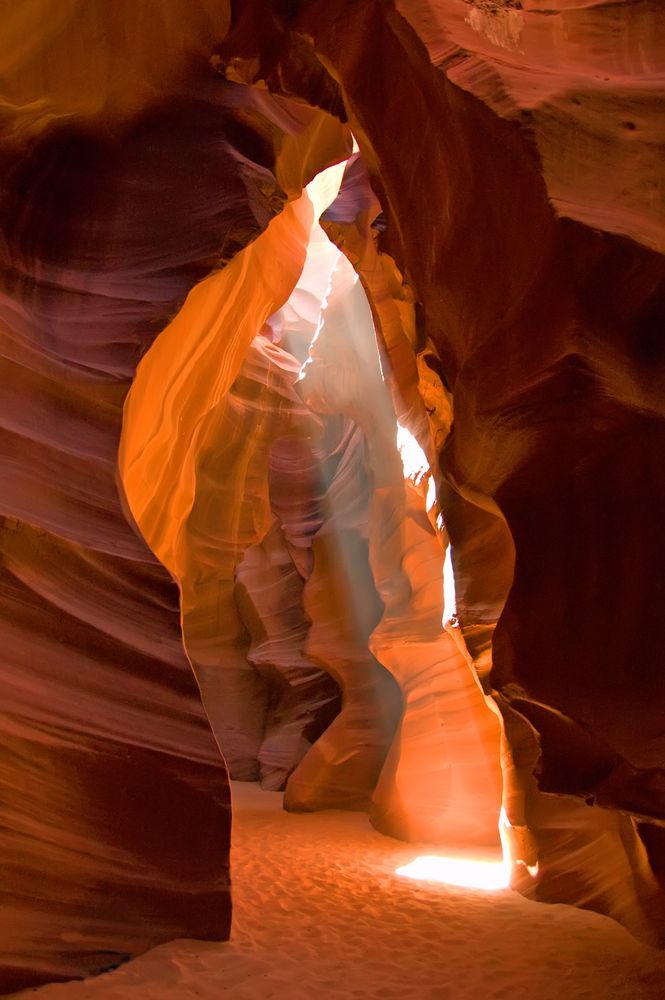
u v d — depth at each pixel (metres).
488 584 5.77
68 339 5.17
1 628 4.51
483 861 8.03
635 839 4.86
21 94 5.07
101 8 5.36
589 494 3.83
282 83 5.72
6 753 4.39
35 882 4.35
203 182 5.59
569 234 3.65
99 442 5.14
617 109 4.15
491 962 4.86
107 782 4.68
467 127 4.29
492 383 4.21
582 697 3.65
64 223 5.34
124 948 4.59
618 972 4.60
